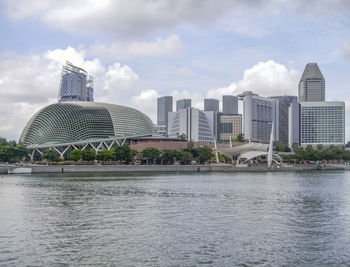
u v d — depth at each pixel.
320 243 48.69
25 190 103.00
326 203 82.75
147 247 46.25
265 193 100.44
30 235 51.72
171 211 70.19
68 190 103.38
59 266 40.00
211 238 50.41
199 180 145.12
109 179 144.50
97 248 45.91
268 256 43.31
